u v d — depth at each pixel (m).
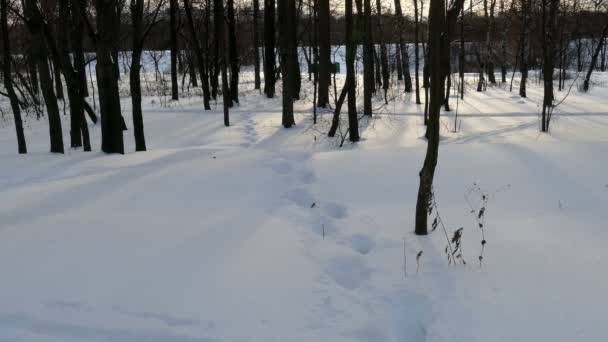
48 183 7.21
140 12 11.24
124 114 21.38
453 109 21.66
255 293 3.82
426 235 5.33
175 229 5.24
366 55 18.11
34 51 10.40
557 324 3.42
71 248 4.63
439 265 4.51
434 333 3.48
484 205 6.28
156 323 3.37
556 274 4.14
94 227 5.24
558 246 4.72
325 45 21.34
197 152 9.59
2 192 6.76
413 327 3.65
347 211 6.44
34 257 4.41
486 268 4.38
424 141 14.64
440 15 4.92
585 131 15.16
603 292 3.78
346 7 14.20
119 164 8.55
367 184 7.61
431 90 5.05
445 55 5.24
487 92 29.06
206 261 4.39
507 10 30.23
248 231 5.26
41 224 5.32
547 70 15.74
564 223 5.37
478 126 17.06
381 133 16.20
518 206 6.18
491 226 5.48
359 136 15.72
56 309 3.53
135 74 11.23
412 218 5.97
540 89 30.94
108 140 9.95
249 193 6.94
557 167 7.77
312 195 7.20
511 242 4.93
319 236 5.31
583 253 4.50
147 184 7.18
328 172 8.48
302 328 3.38
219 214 5.88
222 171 8.09
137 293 3.76
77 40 13.01
